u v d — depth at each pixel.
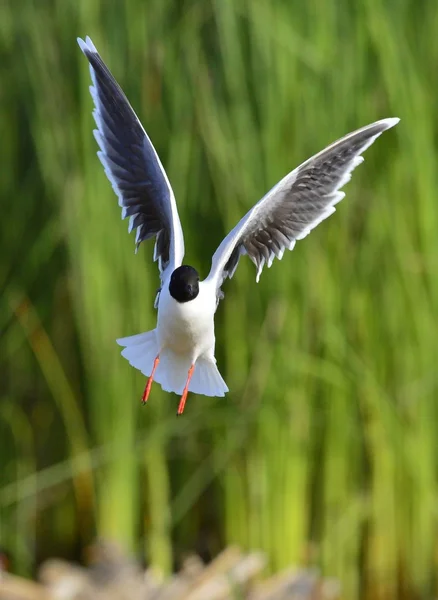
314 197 7.67
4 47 11.56
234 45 10.62
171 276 7.20
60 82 11.16
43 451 12.18
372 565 11.27
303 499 11.02
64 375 11.73
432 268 10.98
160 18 10.97
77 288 11.11
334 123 10.66
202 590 10.33
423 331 11.04
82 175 11.03
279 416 10.91
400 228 10.94
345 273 10.90
